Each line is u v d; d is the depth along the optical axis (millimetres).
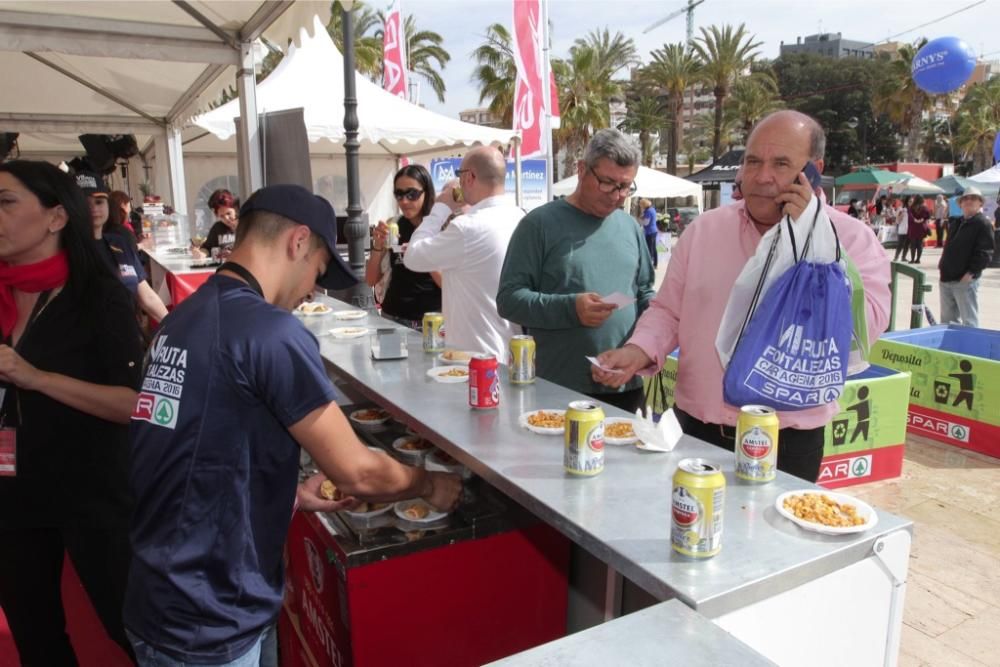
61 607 2020
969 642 2605
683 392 2109
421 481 1532
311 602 2025
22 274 1749
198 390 1199
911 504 3744
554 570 1901
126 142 8164
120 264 4035
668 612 991
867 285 1767
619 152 2543
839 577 1140
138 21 3688
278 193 1339
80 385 1738
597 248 2709
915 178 29656
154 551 1229
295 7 3414
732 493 1343
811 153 1711
